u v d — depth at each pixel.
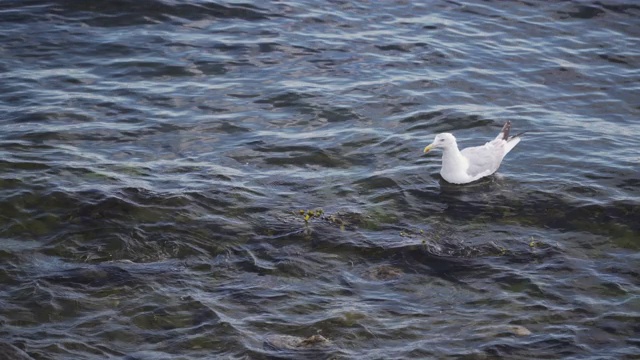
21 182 15.66
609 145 18.08
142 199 15.38
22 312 12.60
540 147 17.94
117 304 12.87
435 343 12.23
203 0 23.25
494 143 17.16
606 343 12.31
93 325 12.44
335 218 15.18
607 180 16.67
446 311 12.96
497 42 22.45
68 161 16.55
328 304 13.05
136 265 13.78
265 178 16.44
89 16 22.30
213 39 21.66
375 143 17.84
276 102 19.20
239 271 13.78
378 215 15.41
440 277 13.75
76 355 11.83
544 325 12.66
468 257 14.27
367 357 11.91
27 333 12.20
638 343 12.31
